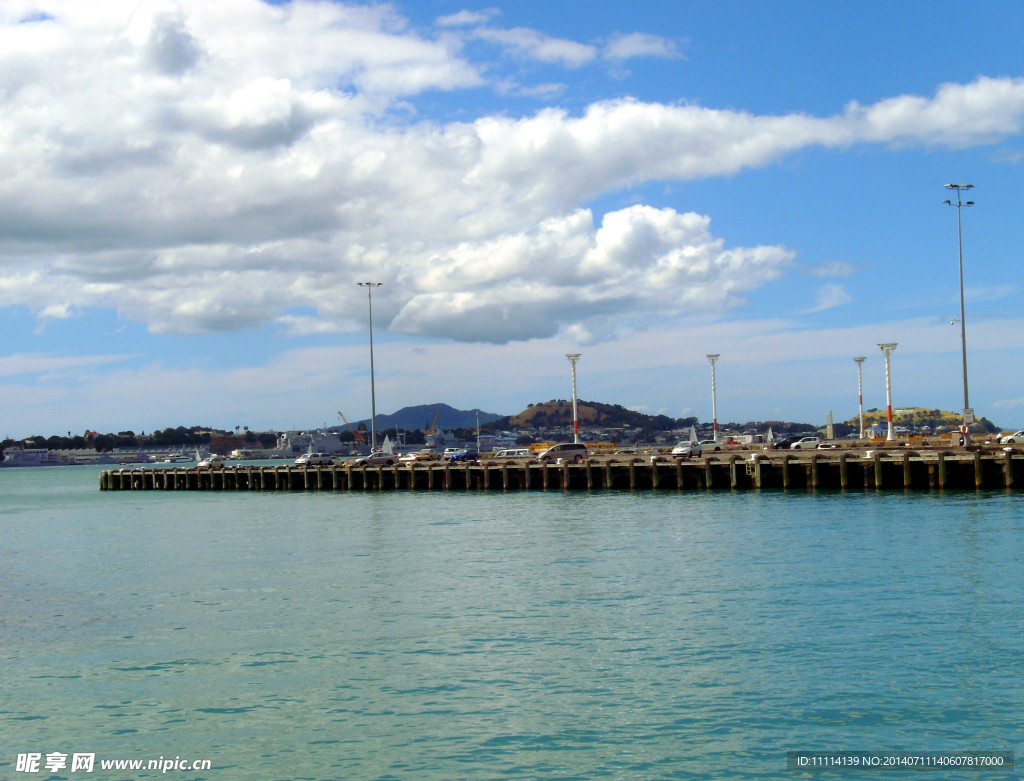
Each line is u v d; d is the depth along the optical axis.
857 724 24.14
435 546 57.28
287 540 64.31
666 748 23.02
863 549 48.41
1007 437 119.88
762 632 32.47
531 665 29.69
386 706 26.47
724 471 88.44
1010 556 44.94
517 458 116.44
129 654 33.00
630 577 43.50
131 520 87.69
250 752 23.72
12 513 104.38
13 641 35.53
